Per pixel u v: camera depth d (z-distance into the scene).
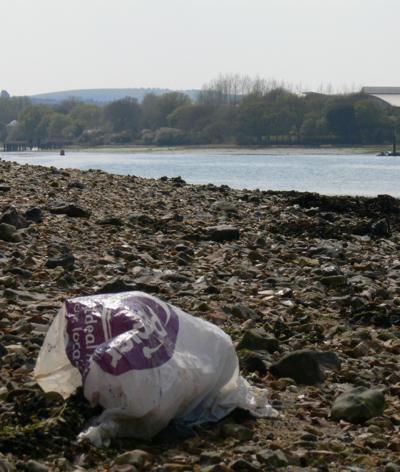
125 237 23.17
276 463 9.48
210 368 10.16
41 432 9.39
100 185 35.34
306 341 14.63
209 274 19.12
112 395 9.48
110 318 9.88
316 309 17.17
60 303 15.16
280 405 11.37
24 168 39.34
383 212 34.94
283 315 16.27
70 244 21.14
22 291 15.86
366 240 27.95
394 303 18.17
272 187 74.88
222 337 10.45
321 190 71.88
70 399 9.81
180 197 34.50
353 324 16.41
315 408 11.34
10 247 19.94
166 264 20.08
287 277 19.95
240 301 16.92
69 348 9.98
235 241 24.52
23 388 10.62
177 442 9.71
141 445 9.48
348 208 35.56
